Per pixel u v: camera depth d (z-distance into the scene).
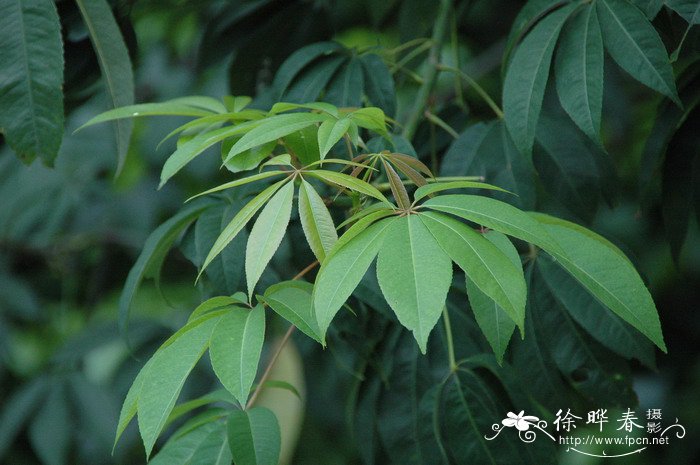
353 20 2.14
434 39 1.83
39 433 2.31
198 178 2.64
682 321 2.65
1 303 2.70
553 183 1.76
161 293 1.78
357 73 1.78
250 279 1.49
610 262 1.55
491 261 1.46
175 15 2.21
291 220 1.73
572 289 1.69
